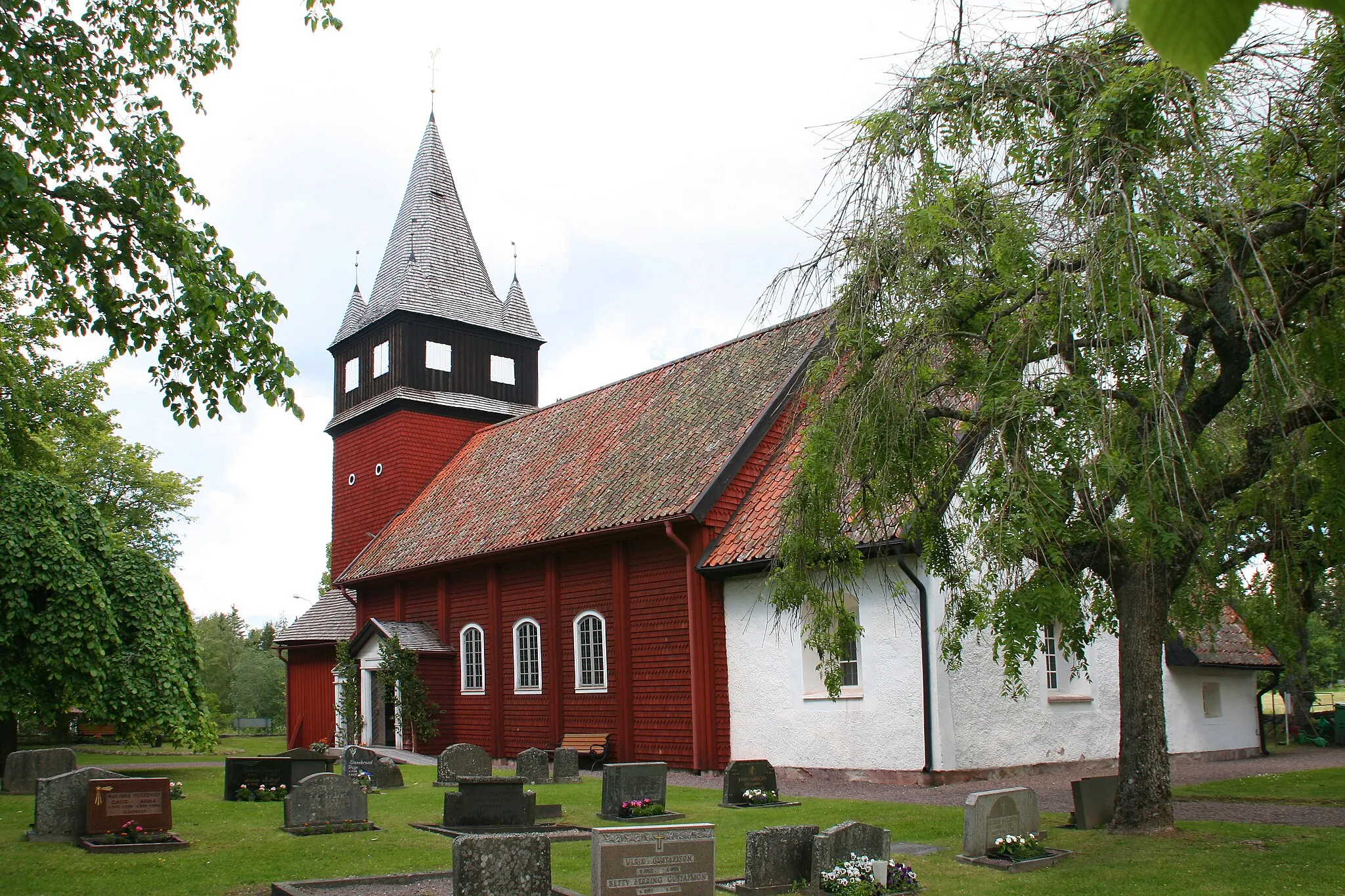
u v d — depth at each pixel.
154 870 10.66
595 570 23.98
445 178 37.19
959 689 17.98
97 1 12.42
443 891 9.66
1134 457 9.25
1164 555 9.63
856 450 10.49
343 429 36.81
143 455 44.91
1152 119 8.90
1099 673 20.83
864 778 18.45
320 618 35.66
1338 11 1.25
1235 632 25.12
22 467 27.53
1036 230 9.48
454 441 35.09
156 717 20.42
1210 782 18.27
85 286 12.28
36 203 10.77
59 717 20.08
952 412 11.09
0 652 19.14
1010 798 11.12
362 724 29.70
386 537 32.47
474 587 27.80
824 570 11.80
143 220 11.90
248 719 62.09
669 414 26.25
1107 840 11.50
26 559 19.17
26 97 11.41
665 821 14.20
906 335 10.10
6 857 11.31
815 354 11.43
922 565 17.66
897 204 10.05
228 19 13.05
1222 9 1.23
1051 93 9.81
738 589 20.95
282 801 16.66
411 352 34.28
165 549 45.66
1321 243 10.09
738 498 22.08
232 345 12.52
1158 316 8.78
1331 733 30.39
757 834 9.52
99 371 31.75
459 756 19.59
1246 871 9.69
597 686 23.64
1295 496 10.23
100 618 19.64
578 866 10.98
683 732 21.34
